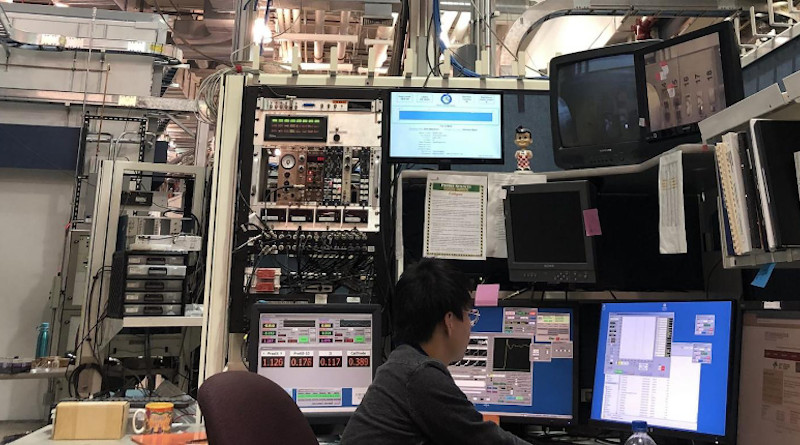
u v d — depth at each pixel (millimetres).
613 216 1907
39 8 4488
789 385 1226
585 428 1735
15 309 4402
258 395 987
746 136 1217
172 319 2926
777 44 1714
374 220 1719
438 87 1896
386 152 1745
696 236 1893
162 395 2266
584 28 4625
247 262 1685
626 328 1575
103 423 1630
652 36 4465
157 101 4535
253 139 1731
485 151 1785
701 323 1420
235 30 3256
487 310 1746
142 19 4613
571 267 1635
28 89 4434
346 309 1599
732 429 1289
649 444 1289
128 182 3705
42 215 4492
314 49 5359
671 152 1437
